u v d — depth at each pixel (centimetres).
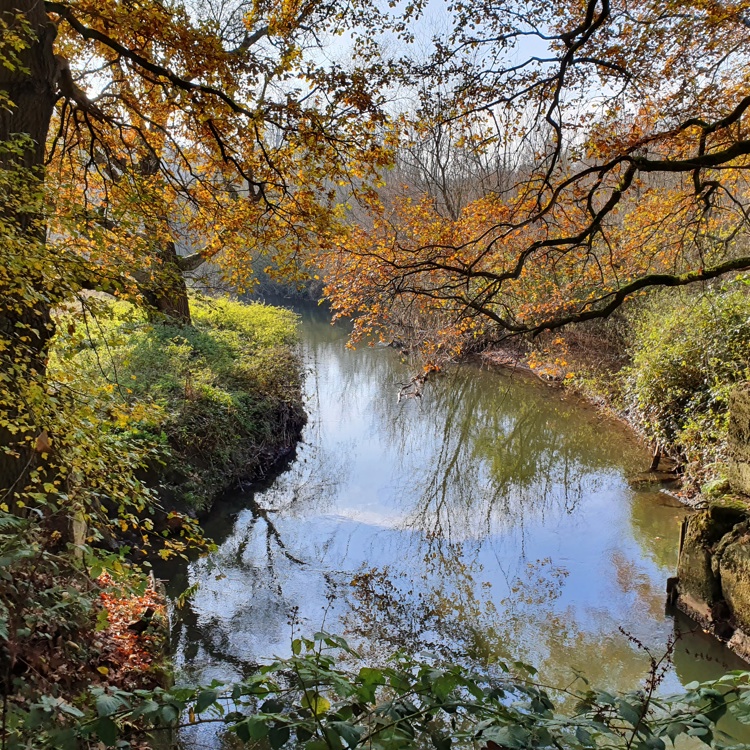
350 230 809
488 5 633
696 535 619
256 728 135
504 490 1098
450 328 943
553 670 566
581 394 1636
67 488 407
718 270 605
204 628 634
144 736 295
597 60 621
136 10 550
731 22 647
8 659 273
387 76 643
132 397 583
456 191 1413
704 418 930
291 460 1210
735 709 151
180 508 816
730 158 536
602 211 614
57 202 394
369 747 139
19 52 453
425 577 765
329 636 168
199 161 827
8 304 375
